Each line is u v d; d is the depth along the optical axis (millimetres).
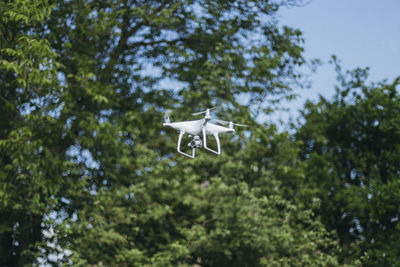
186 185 12469
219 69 13648
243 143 13711
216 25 15266
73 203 13547
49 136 12805
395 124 14844
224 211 12375
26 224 13680
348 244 14781
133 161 13000
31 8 12625
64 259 13500
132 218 12977
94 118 12930
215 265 13789
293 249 13297
